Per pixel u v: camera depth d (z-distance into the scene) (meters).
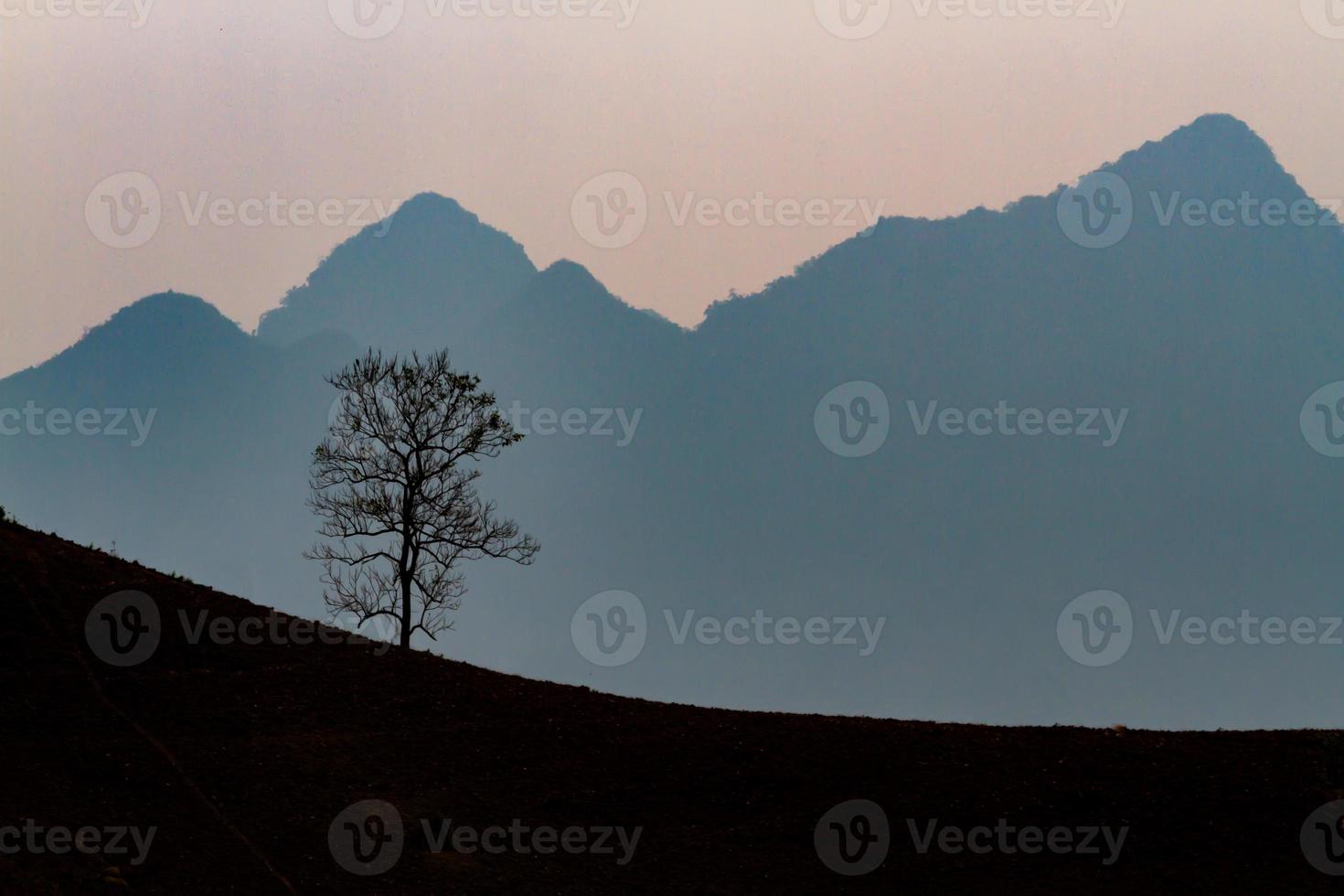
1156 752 17.81
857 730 19.28
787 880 14.92
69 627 19.17
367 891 14.17
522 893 14.47
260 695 18.66
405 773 17.11
